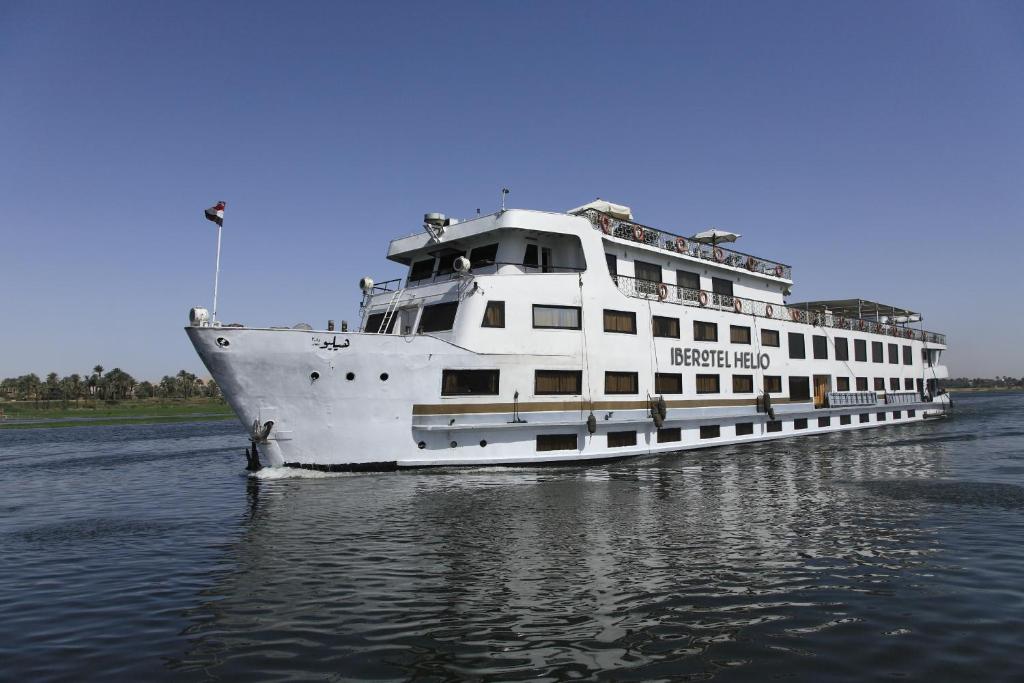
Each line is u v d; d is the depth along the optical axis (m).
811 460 25.97
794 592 10.02
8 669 7.72
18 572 11.90
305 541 13.40
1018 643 8.09
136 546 13.73
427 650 8.07
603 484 19.92
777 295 36.69
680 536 13.48
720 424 30.86
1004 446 31.28
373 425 21.03
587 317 24.58
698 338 29.33
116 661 7.92
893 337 45.72
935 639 8.24
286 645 8.30
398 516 15.52
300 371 19.97
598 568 11.28
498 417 22.52
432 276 27.11
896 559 11.76
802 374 35.69
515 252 24.69
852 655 7.79
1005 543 12.83
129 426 71.12
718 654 7.86
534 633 8.53
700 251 31.05
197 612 9.55
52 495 21.75
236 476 25.50
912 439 34.97
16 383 125.69
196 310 19.20
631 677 7.30
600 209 29.66
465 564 11.62
